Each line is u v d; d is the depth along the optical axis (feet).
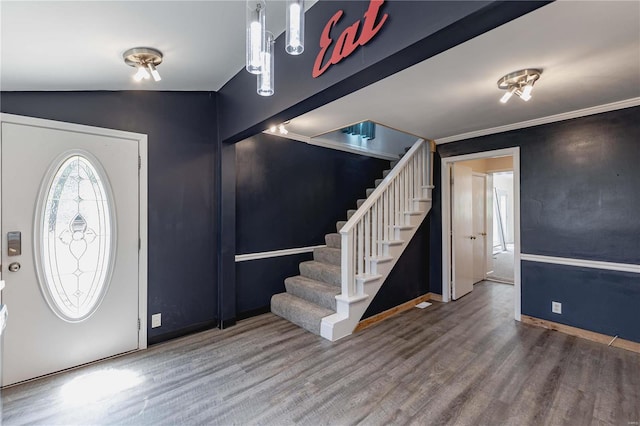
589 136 9.48
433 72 6.84
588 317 9.51
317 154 13.67
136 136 8.62
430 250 13.94
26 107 6.97
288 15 3.79
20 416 5.92
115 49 6.05
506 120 10.55
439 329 10.27
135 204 8.60
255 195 11.49
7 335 6.79
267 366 7.81
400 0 4.55
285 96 7.01
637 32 5.27
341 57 5.47
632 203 8.77
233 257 10.52
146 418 5.92
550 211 10.28
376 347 8.89
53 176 7.30
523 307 10.91
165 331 9.23
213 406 6.27
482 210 17.67
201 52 7.02
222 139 9.95
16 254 6.86
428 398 6.52
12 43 5.10
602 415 5.97
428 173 13.67
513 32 5.30
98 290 7.98
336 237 13.12
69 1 4.33
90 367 7.71
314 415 6.01
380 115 10.01
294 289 11.84
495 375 7.40
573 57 6.18
